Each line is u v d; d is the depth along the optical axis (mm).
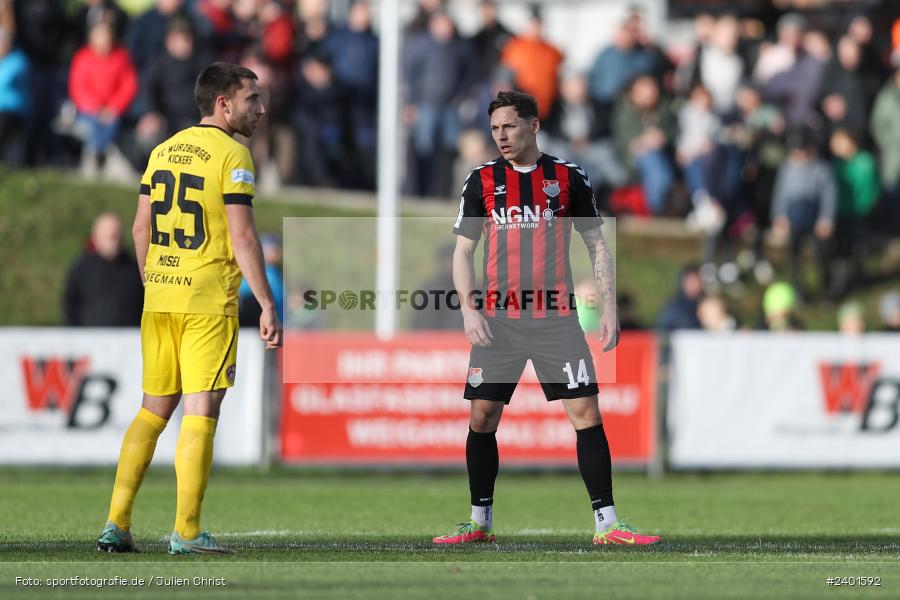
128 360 41906
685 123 61219
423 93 59969
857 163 60812
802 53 60719
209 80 20875
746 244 62312
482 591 16812
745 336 43812
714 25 62281
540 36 60938
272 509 32469
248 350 42562
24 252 60500
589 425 22984
